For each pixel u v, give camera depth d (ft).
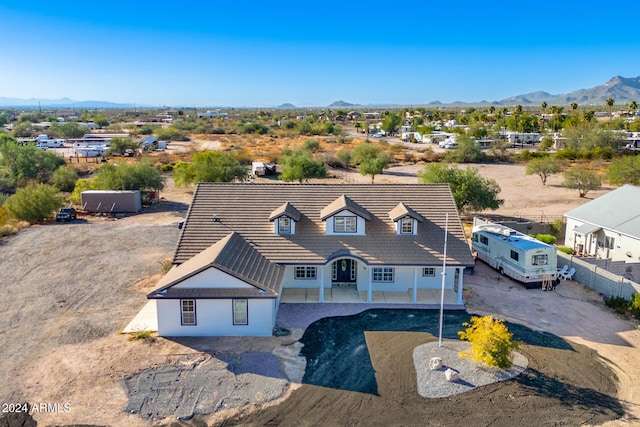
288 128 615.16
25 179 222.07
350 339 77.30
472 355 71.05
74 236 141.59
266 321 77.61
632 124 449.89
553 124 516.73
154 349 72.90
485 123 553.64
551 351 73.92
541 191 217.15
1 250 126.93
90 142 395.14
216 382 64.28
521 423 56.80
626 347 75.66
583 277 103.24
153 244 132.77
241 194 103.09
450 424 56.59
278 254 91.30
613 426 56.34
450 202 102.27
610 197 130.82
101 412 57.67
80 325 81.20
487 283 103.55
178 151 360.69
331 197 103.04
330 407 59.57
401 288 96.89
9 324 82.02
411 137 473.67
